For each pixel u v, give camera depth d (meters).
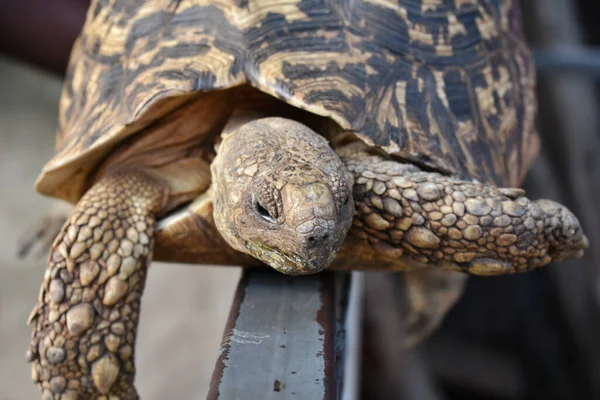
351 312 0.36
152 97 0.29
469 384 1.13
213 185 0.29
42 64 0.71
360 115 0.29
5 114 0.88
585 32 1.05
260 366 0.24
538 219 0.29
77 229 0.30
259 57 0.29
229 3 0.31
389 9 0.32
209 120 0.31
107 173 0.32
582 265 0.81
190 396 0.55
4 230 0.71
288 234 0.26
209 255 0.31
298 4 0.30
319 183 0.27
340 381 0.28
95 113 0.32
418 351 0.87
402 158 0.30
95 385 0.30
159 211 0.32
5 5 0.66
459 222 0.28
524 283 1.08
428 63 0.32
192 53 0.30
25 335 0.60
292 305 0.27
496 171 0.33
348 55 0.30
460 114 0.32
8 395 0.54
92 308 0.29
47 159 0.82
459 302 1.14
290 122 0.29
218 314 0.63
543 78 0.76
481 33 0.35
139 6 0.33
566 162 0.78
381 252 0.30
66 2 0.67
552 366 0.99
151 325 0.60
